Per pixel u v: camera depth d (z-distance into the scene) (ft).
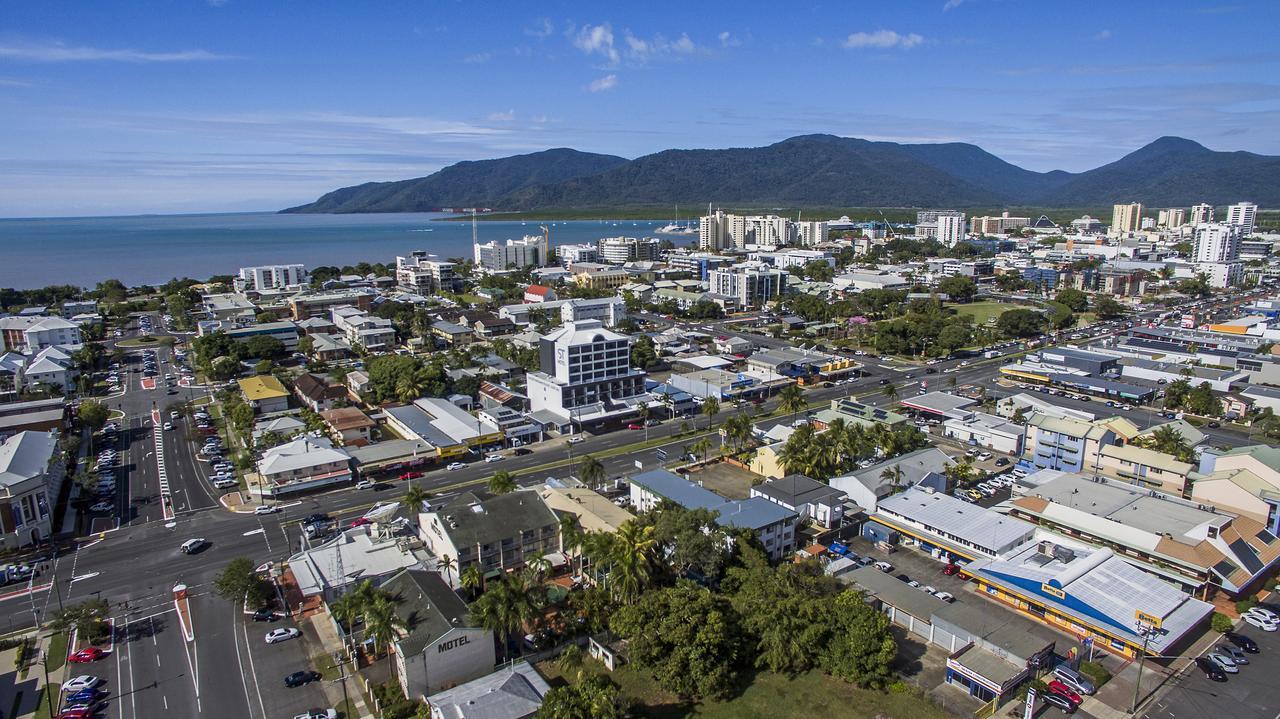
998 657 316.40
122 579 403.13
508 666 318.24
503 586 327.26
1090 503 442.09
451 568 391.04
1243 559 380.99
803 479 489.67
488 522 401.90
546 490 476.54
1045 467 558.97
